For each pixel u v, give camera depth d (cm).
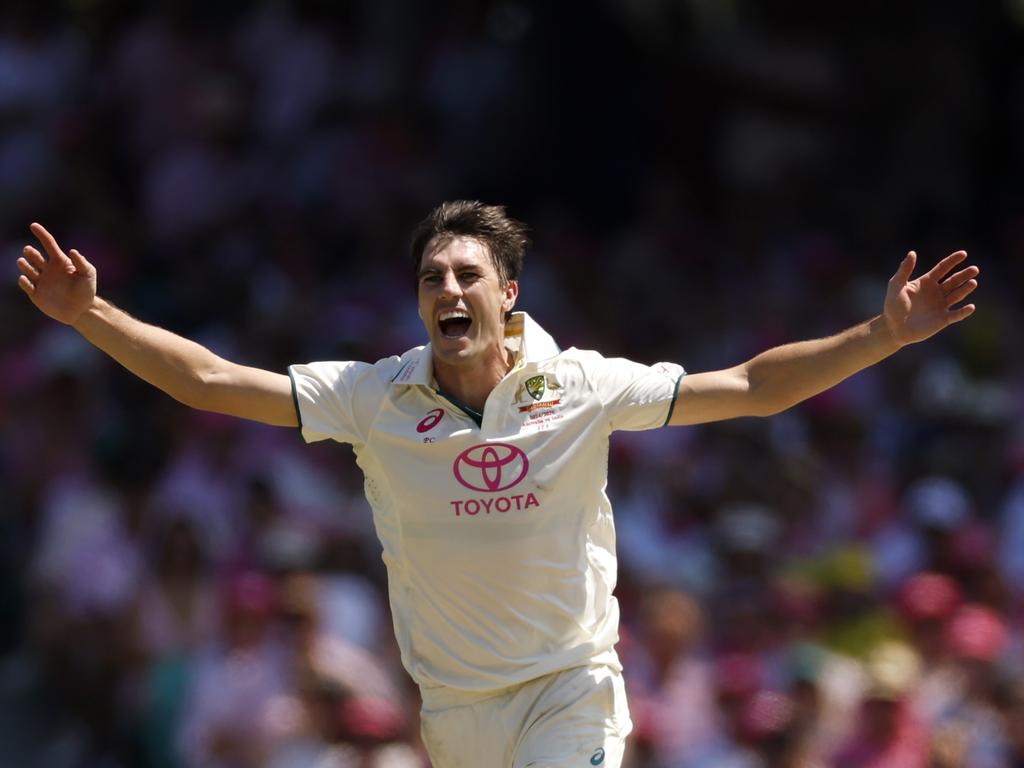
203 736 2980
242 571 3344
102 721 3266
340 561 3344
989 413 4012
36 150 5006
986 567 3347
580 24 4984
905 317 1867
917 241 5122
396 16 5081
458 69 5000
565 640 1903
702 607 3297
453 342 1875
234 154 4984
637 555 3456
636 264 4656
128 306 4469
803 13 5428
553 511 1881
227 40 5222
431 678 1922
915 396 4209
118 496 3616
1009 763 3002
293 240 4641
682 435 3922
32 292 1864
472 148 4938
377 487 1922
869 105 5369
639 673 3084
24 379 4094
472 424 1881
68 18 5403
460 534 1873
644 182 4997
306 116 4962
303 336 4212
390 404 1897
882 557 3534
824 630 3127
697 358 4381
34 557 3719
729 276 4744
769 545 3331
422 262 1914
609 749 1903
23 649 3706
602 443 1912
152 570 3375
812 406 3891
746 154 5191
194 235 4819
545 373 1897
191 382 1886
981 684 3075
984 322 4500
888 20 5406
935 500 3541
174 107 5038
